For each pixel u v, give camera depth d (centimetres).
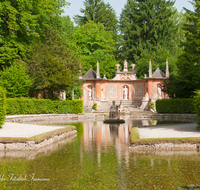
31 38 3984
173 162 959
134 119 3303
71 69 4225
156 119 3309
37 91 4119
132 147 1202
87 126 2328
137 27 7019
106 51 6419
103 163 950
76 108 3991
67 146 1289
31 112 3641
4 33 3619
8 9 3234
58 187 714
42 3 3819
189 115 3366
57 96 4272
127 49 7331
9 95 3578
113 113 2844
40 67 3869
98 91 5056
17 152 1152
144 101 4834
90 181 757
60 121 3020
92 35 6212
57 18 4575
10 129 1656
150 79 4978
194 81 3588
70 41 5134
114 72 5856
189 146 1193
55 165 930
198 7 3919
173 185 720
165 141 1197
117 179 773
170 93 4119
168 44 6938
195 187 704
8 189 708
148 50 6931
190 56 3634
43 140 1291
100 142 1409
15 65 3559
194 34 3688
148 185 721
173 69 6138
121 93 5409
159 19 7044
